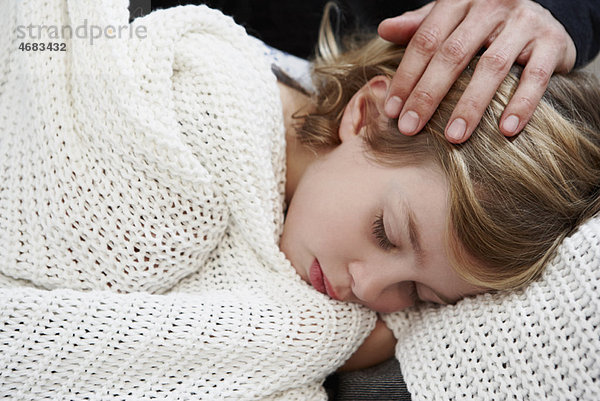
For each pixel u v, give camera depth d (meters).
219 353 0.63
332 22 1.11
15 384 0.58
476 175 0.62
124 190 0.63
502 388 0.58
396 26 0.77
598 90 0.73
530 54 0.68
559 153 0.63
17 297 0.58
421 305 0.74
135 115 0.61
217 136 0.66
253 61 0.72
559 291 0.58
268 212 0.69
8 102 0.71
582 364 0.55
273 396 0.67
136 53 0.64
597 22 0.92
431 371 0.63
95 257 0.65
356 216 0.67
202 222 0.66
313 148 0.79
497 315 0.61
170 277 0.67
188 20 0.67
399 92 0.68
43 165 0.64
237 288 0.69
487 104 0.63
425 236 0.63
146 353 0.61
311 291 0.68
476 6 0.69
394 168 0.66
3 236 0.64
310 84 0.91
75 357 0.59
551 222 0.62
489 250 0.61
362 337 0.72
